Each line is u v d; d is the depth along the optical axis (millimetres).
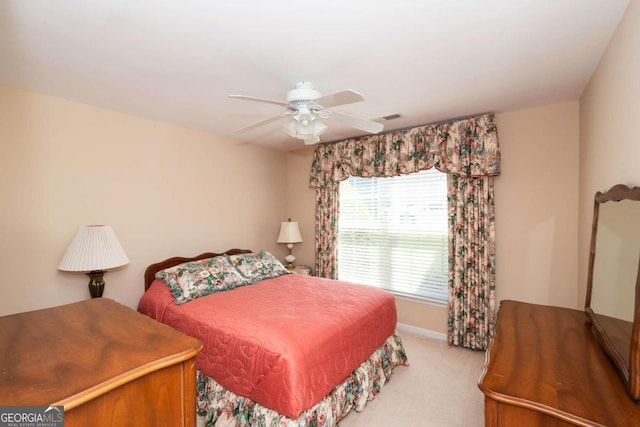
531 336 1451
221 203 3793
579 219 2588
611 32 1616
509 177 2973
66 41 1678
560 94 2510
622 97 1497
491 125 2941
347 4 1373
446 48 1773
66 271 2562
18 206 2326
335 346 2027
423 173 3551
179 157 3361
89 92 2406
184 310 2398
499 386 1048
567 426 910
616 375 1101
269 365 1784
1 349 1114
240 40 1673
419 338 3447
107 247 2441
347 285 3039
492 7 1411
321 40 1676
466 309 3146
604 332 1355
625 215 1318
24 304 2354
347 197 4172
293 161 4656
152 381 1040
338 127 3396
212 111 2857
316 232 4332
